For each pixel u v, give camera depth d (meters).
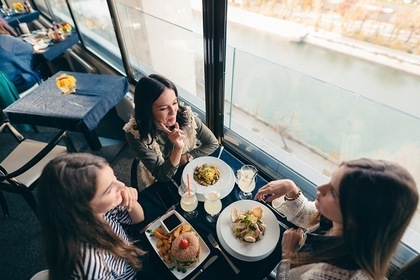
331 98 1.10
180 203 1.07
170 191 1.15
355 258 0.60
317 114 1.20
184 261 0.85
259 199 1.08
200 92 1.86
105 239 0.77
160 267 0.87
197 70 1.76
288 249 0.85
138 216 1.05
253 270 0.85
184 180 1.18
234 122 1.66
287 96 1.28
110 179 0.79
